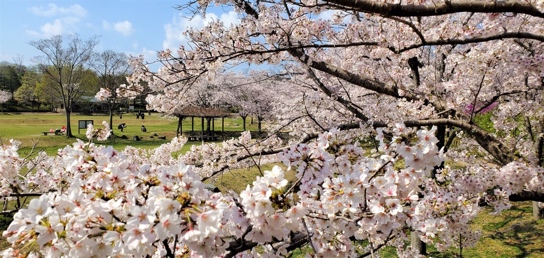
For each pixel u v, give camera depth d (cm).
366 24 453
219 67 413
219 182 876
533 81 509
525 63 396
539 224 852
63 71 3098
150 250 134
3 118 3806
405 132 186
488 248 777
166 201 124
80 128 2728
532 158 446
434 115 469
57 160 326
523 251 742
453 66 632
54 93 4178
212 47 435
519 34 312
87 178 168
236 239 175
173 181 142
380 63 540
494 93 520
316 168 182
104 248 128
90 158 174
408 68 662
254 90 2483
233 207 162
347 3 227
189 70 455
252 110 2555
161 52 436
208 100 2686
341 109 612
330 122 557
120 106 4975
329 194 173
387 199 181
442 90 545
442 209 289
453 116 446
